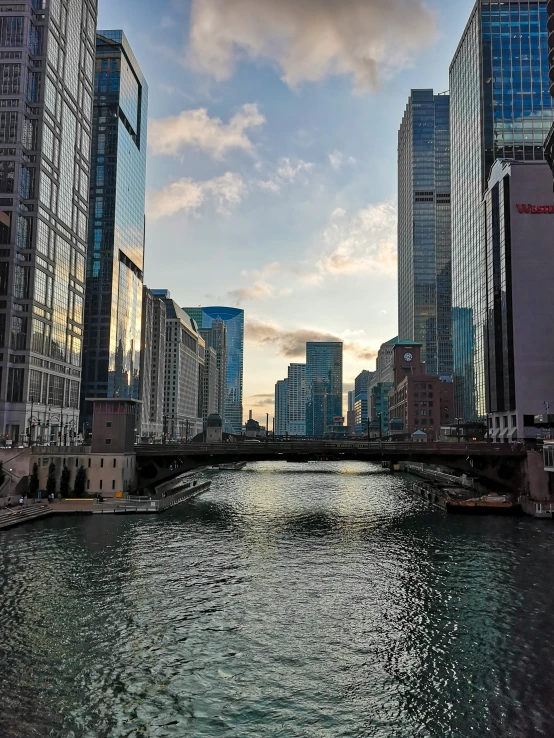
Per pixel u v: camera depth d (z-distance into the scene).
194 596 43.81
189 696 28.94
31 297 124.69
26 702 28.03
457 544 61.66
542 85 164.50
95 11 171.62
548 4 101.38
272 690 29.64
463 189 182.50
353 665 32.50
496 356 131.62
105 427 85.50
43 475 84.44
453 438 171.38
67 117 147.25
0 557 53.28
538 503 80.19
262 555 56.97
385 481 140.50
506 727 26.14
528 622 38.53
